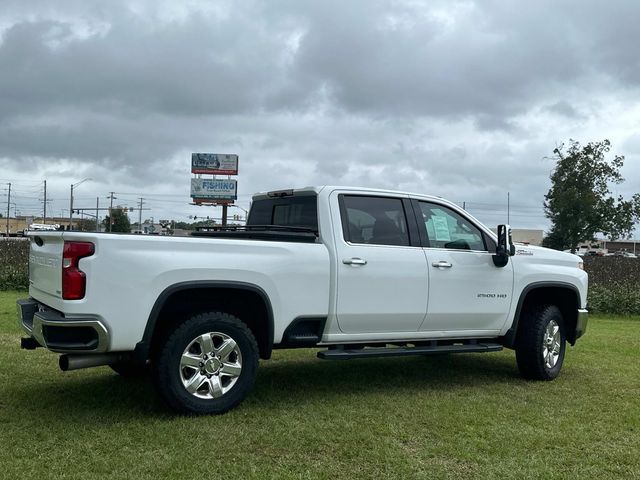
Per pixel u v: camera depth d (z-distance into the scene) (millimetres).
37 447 4230
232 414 5113
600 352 8961
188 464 4016
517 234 65062
